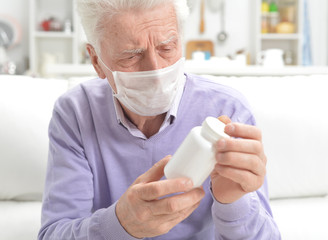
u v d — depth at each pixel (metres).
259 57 4.61
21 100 1.37
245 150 0.62
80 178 0.95
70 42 4.90
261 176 0.65
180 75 0.88
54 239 0.86
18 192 1.37
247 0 5.04
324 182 1.40
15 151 1.33
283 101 1.40
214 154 0.62
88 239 0.76
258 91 1.41
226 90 1.04
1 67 4.43
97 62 0.94
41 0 4.85
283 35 4.80
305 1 4.86
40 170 1.35
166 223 0.68
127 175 0.98
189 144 0.63
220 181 0.74
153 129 0.99
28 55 4.89
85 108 1.01
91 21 0.83
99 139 0.99
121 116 0.97
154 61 0.80
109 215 0.74
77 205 0.93
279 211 1.33
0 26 4.74
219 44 5.09
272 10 4.86
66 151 0.98
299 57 4.84
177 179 0.62
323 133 1.38
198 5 5.02
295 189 1.40
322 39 5.10
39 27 4.84
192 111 0.99
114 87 0.90
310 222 1.26
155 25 0.78
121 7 0.77
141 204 0.64
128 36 0.78
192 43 5.06
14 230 1.23
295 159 1.38
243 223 0.81
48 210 0.94
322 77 1.50
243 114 1.00
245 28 5.08
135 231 0.71
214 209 0.82
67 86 1.46
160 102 0.86
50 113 1.38
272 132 1.37
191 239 1.01
